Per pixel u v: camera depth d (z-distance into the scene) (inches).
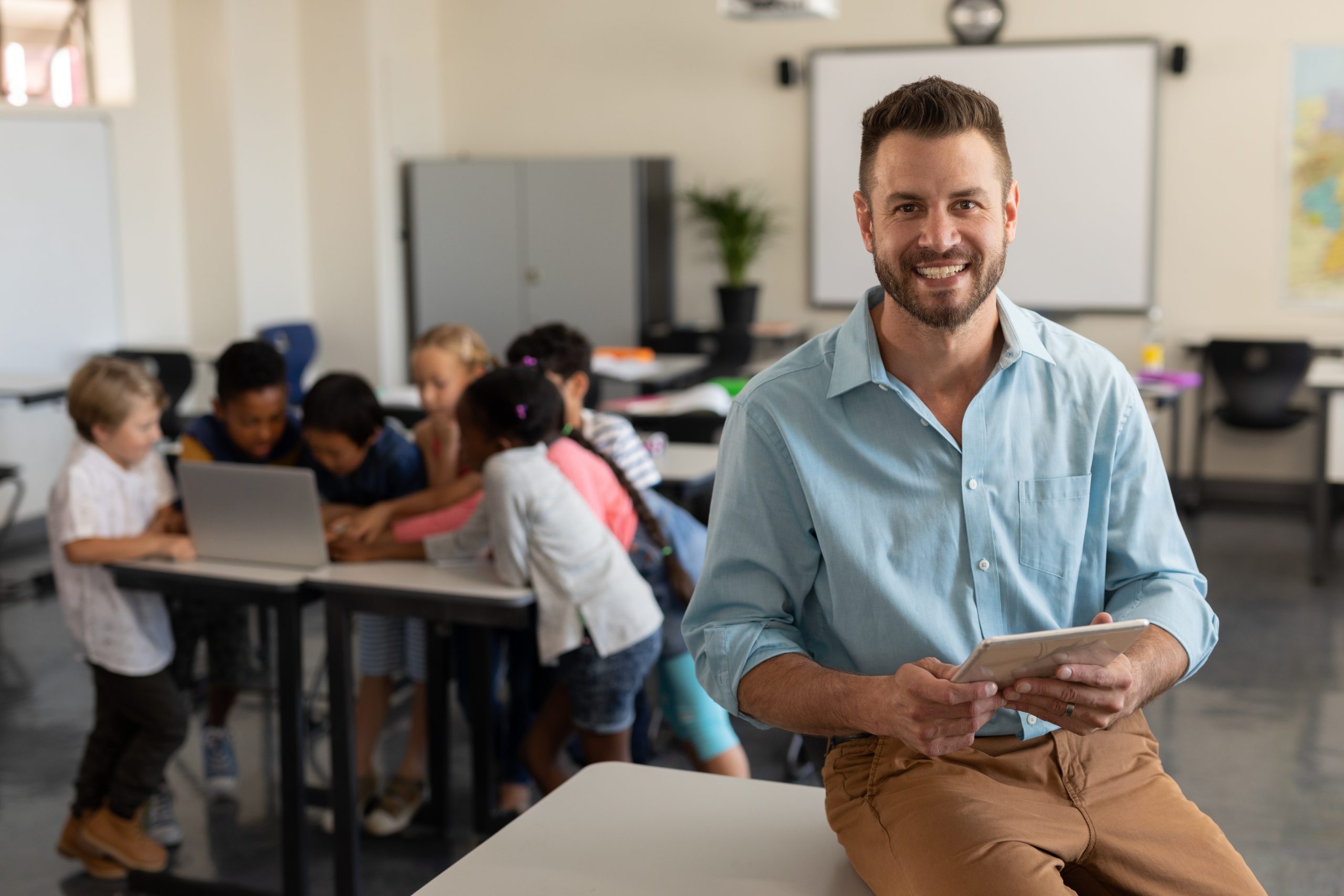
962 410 53.2
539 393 100.3
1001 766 51.9
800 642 54.4
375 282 297.6
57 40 262.4
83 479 103.6
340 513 110.3
